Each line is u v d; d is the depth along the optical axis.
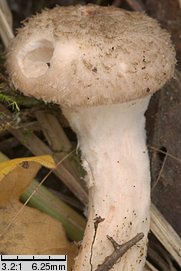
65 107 0.07
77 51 0.07
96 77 0.07
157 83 0.07
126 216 0.07
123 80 0.07
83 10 0.07
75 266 0.07
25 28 0.07
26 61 0.07
